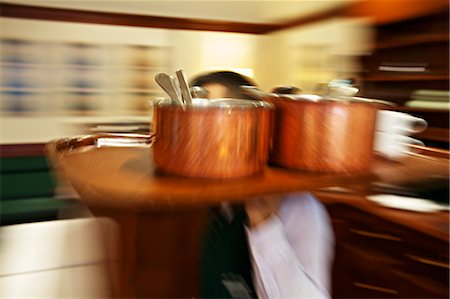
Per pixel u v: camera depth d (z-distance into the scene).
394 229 1.14
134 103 2.71
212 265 0.68
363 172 0.45
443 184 0.98
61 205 1.49
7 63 2.39
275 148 0.47
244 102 0.44
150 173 0.41
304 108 0.44
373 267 1.17
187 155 0.39
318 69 2.93
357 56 2.90
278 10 2.68
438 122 2.22
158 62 2.75
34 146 2.41
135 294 0.72
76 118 2.56
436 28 2.34
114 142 0.59
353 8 2.62
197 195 0.34
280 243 0.56
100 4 2.46
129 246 0.72
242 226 0.65
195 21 2.78
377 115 0.49
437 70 2.32
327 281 0.60
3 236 1.27
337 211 1.17
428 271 1.07
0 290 0.91
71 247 1.06
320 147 0.44
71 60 2.54
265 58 3.02
